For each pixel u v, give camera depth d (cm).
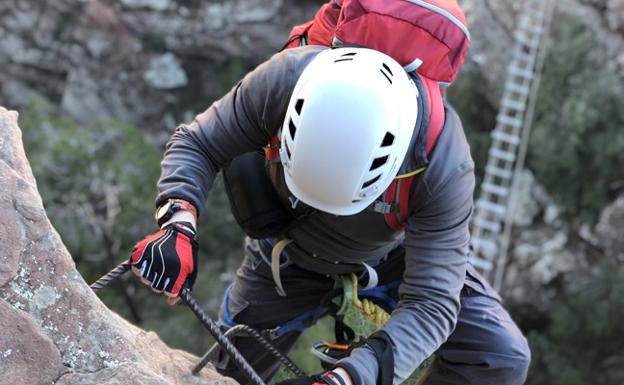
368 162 188
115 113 2269
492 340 240
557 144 1778
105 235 1597
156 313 1581
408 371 192
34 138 1595
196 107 2291
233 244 1728
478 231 1720
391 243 236
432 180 194
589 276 1836
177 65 2259
